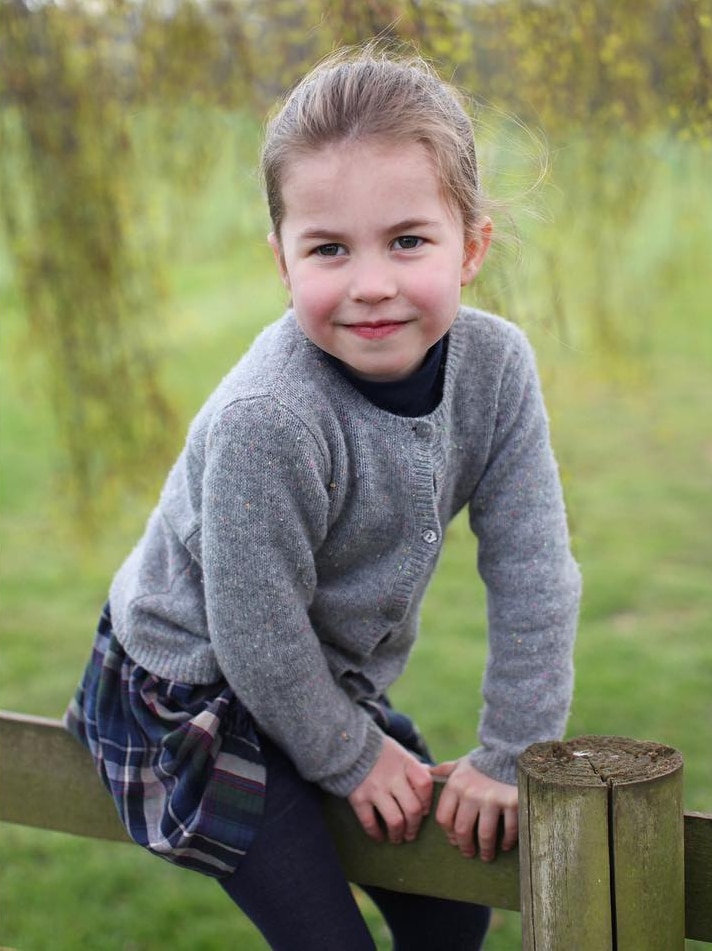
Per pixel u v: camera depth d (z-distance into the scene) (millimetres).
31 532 6008
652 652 4340
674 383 8117
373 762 1525
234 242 4539
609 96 3041
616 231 4121
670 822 1286
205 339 8656
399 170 1341
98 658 1643
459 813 1497
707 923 1367
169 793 1489
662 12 2928
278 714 1459
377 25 2445
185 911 2973
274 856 1458
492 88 2938
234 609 1420
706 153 4008
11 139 3717
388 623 1558
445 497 1564
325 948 1445
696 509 5949
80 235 3818
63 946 2832
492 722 1562
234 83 3480
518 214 1856
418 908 1735
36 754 1689
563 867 1274
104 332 4008
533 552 1574
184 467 1564
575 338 6910
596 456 6797
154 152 3863
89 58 3596
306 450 1391
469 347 1538
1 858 3244
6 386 8031
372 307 1354
